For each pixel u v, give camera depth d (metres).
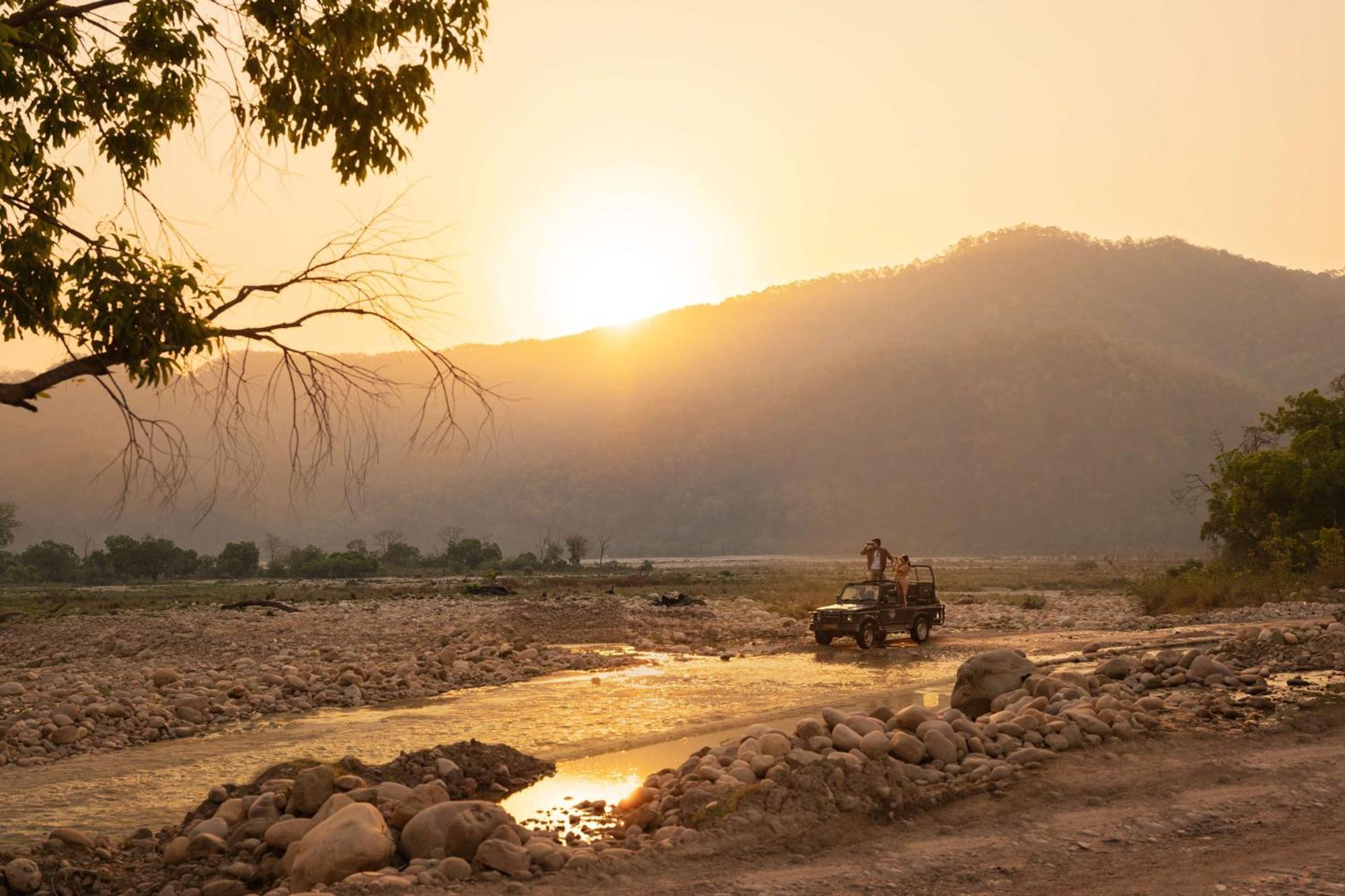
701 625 35.16
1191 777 9.09
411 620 35.66
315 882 7.15
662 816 8.55
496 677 22.36
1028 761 9.67
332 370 7.60
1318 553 37.09
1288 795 8.36
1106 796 8.57
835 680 20.47
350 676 20.73
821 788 8.29
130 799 11.88
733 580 89.12
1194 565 49.22
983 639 28.50
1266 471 41.91
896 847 7.43
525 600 51.75
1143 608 37.19
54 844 8.69
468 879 6.95
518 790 10.89
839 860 7.15
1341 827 7.39
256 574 141.75
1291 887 6.04
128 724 16.19
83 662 25.80
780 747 9.81
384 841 7.50
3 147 7.52
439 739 14.85
